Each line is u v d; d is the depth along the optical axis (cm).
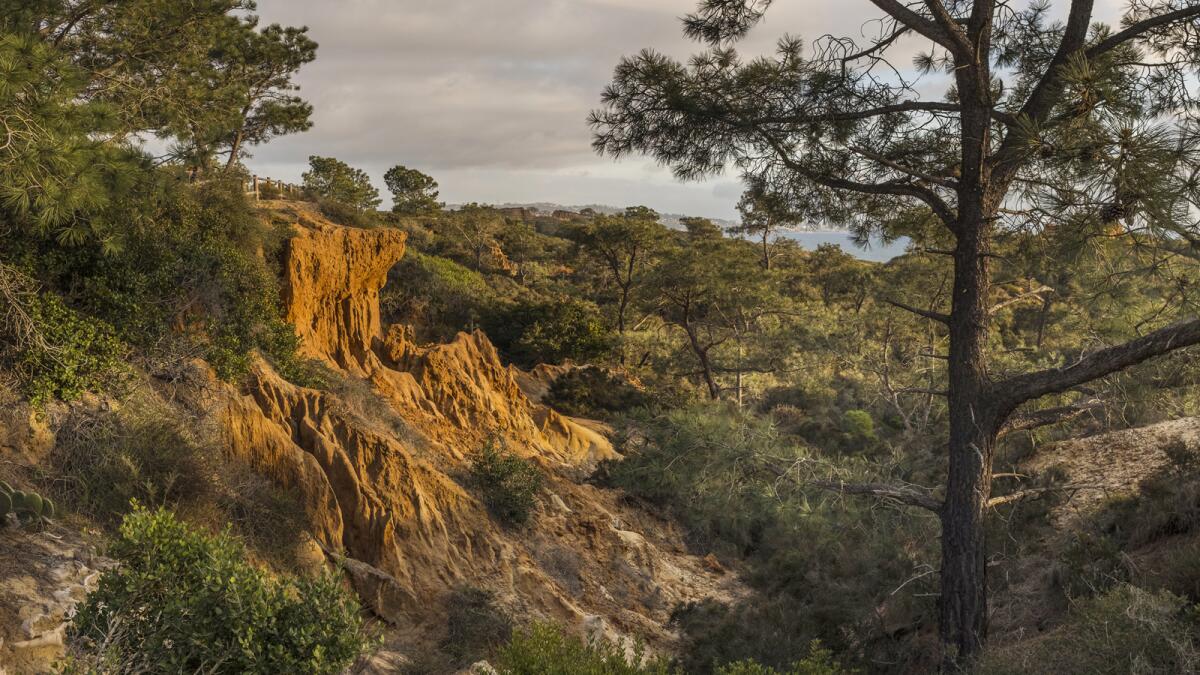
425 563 1625
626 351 4631
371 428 1872
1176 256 984
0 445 1149
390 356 2519
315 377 2025
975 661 956
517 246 7444
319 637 681
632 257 5378
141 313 1529
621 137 1284
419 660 1353
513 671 755
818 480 1331
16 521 972
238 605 661
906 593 1307
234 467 1462
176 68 2080
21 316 1269
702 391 4275
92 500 1162
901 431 3353
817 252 7606
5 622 785
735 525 2328
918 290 3691
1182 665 658
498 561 1797
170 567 684
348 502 1603
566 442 2756
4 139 991
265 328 1969
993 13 1109
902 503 1395
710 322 4425
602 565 2055
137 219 1566
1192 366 1159
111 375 1372
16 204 1045
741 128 1223
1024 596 1260
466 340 2742
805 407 3984
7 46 994
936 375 3325
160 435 1338
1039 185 995
